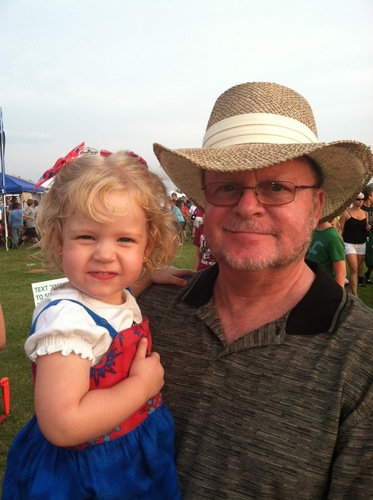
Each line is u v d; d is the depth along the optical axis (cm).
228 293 152
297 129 149
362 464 121
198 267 536
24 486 130
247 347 141
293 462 127
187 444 142
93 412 117
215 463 136
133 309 146
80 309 128
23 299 823
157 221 149
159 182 151
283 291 146
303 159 144
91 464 125
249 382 138
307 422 128
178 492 136
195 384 146
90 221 131
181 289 171
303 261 151
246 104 151
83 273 132
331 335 135
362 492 121
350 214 779
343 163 151
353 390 126
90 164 138
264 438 131
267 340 139
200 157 139
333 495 123
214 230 146
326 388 128
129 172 139
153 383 134
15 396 438
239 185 141
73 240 133
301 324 138
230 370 142
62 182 138
